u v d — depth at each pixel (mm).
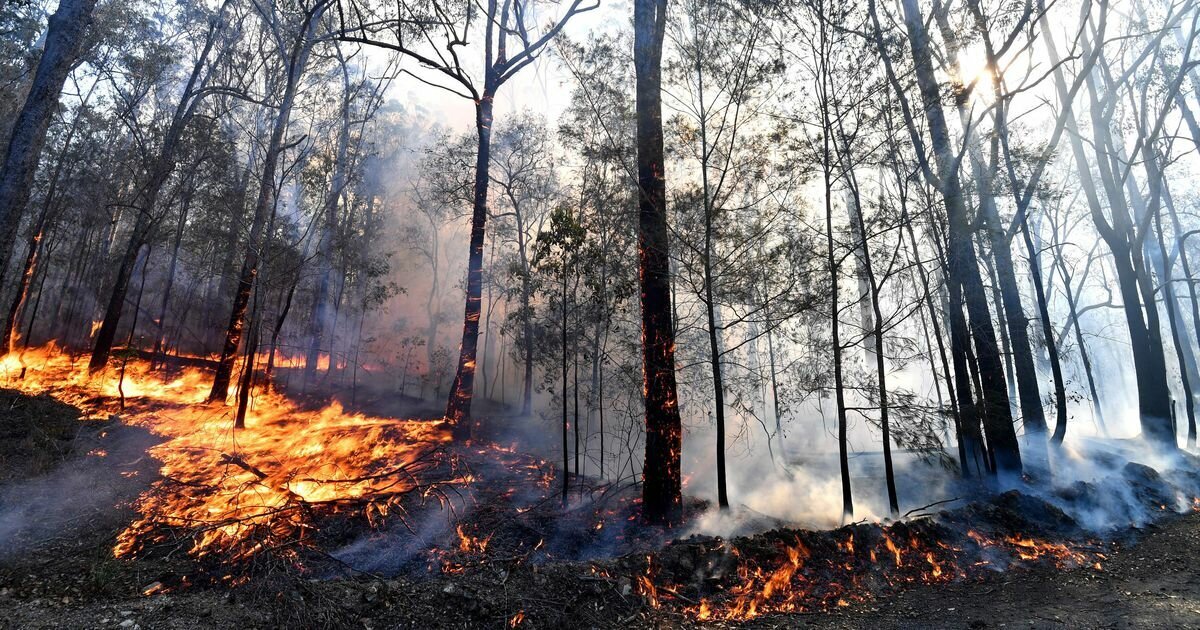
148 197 19328
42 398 14008
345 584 6555
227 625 5609
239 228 18031
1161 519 10695
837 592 7199
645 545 8391
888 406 10000
